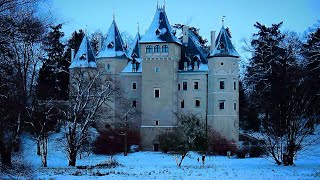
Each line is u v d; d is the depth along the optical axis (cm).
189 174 3784
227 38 8225
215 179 3378
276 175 3606
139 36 9181
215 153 7519
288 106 4484
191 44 8612
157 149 8144
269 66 8300
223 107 7988
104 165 5153
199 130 7644
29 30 2448
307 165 4544
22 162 4838
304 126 4556
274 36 8894
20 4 2347
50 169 4409
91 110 5741
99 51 9275
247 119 8538
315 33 7781
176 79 8344
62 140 6350
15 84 3538
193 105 8262
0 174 3375
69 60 10188
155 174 3819
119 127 7956
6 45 2520
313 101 5241
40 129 5419
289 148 4559
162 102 8225
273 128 4628
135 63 8675
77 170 4312
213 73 8088
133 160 6312
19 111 3600
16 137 3856
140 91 8544
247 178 3425
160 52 8269
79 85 5300
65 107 6050
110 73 8644
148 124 8250
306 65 7425
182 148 6438
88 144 6950
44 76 8775
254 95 8569
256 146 6831
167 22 8431
